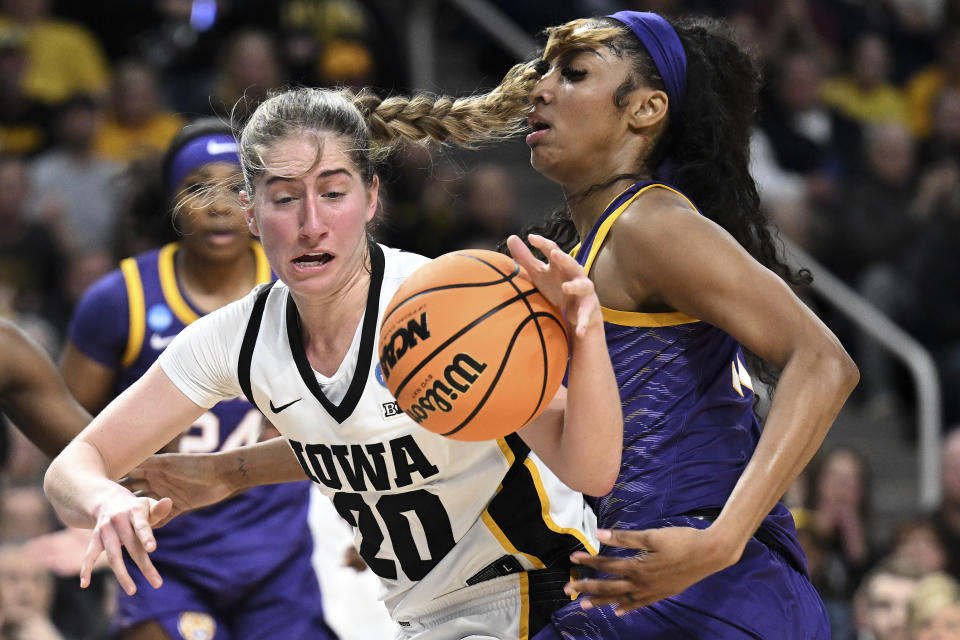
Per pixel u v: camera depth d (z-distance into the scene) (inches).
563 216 275.0
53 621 440.8
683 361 230.7
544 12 831.7
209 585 330.6
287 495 340.2
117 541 205.5
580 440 199.9
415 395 199.2
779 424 207.5
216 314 236.1
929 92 914.1
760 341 215.9
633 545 199.5
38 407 276.2
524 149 822.5
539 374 198.7
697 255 218.4
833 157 808.9
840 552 537.6
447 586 237.6
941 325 735.7
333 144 211.3
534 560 238.4
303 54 709.3
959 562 523.5
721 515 203.6
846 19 951.0
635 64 240.4
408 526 234.2
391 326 202.2
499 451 227.1
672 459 229.1
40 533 472.4
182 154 325.4
